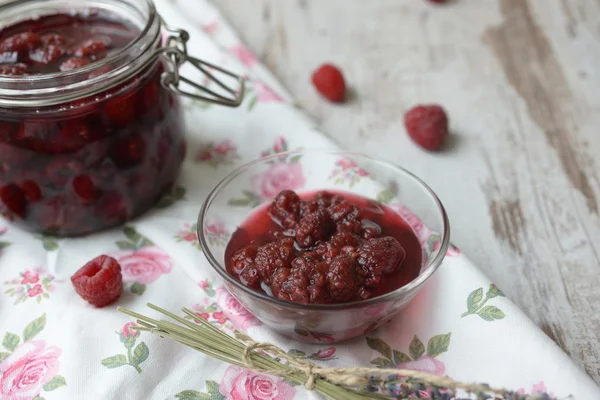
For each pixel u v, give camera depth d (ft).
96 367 1.28
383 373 1.14
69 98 1.33
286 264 1.27
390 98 1.88
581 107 1.82
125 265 1.45
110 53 1.45
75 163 1.38
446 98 1.87
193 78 1.81
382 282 1.27
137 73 1.38
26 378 1.28
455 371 1.26
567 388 1.21
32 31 1.51
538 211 1.60
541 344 1.25
